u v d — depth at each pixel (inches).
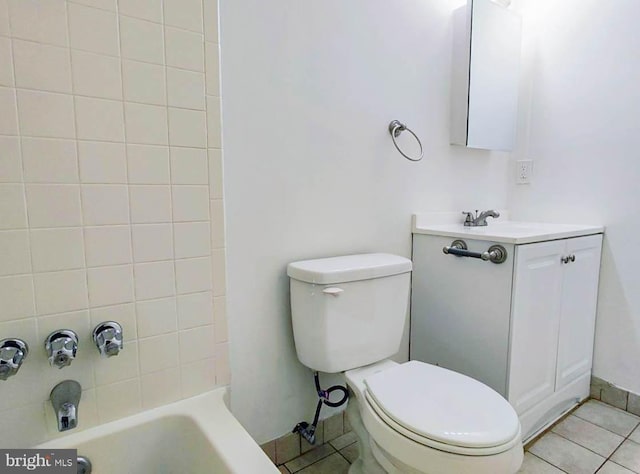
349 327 52.0
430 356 68.6
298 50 54.1
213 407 43.3
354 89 60.3
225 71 47.9
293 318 53.9
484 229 67.7
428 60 69.5
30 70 33.4
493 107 76.4
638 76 66.4
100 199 37.5
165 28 39.5
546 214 80.2
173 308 42.8
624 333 70.3
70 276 36.8
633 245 68.4
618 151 69.4
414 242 70.3
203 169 43.2
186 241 42.8
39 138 34.3
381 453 45.1
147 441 40.9
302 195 56.4
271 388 56.1
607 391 72.9
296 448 59.2
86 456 37.8
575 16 73.6
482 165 80.8
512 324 55.8
